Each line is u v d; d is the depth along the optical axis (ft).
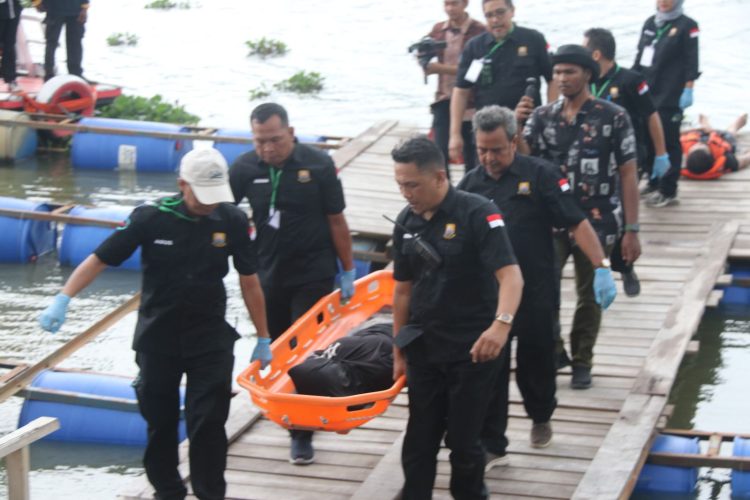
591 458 22.02
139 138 50.21
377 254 36.01
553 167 20.63
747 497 22.95
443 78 34.65
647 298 31.01
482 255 17.74
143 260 18.48
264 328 19.99
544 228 20.85
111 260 18.39
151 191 47.19
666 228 36.70
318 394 20.65
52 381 25.98
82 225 38.42
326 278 23.07
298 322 22.11
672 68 37.11
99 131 50.49
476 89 31.09
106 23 98.99
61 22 55.01
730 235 35.58
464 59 30.94
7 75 52.60
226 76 74.59
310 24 96.63
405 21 97.19
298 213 22.56
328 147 48.11
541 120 24.14
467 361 18.08
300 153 22.56
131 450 25.43
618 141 23.57
